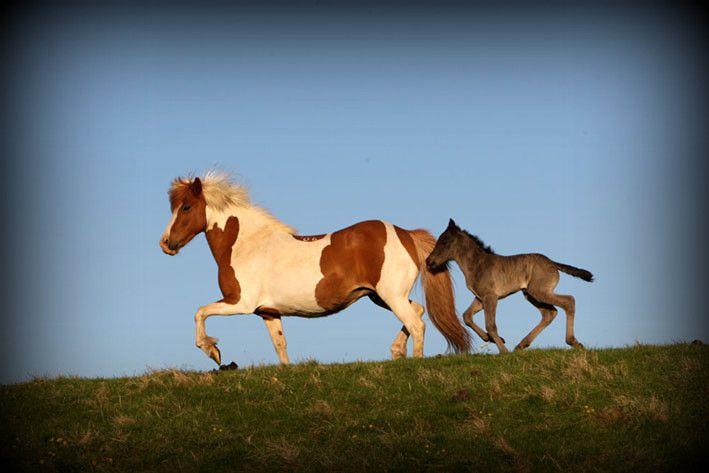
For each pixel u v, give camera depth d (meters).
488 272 17.92
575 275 17.52
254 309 18.86
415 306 18.86
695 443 12.83
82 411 15.37
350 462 12.82
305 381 16.23
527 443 13.09
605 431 13.41
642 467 12.27
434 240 18.88
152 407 15.27
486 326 17.89
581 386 14.99
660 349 17.00
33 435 14.35
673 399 14.34
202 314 18.53
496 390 15.02
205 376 16.64
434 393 15.20
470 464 12.57
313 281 18.34
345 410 14.73
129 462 13.34
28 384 17.30
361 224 18.66
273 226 19.41
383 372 16.42
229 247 19.22
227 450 13.52
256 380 16.38
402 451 13.06
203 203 19.44
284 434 14.01
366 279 18.33
